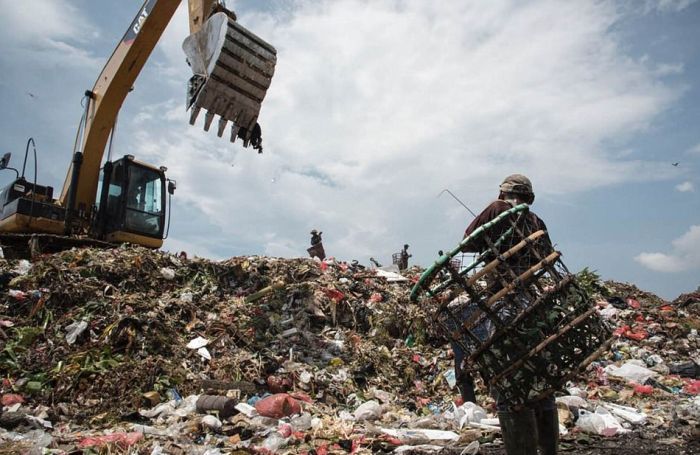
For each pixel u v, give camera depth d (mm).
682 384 6395
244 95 7469
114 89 9812
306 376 5887
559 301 2354
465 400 5098
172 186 10773
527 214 2621
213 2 7848
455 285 2654
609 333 2398
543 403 2494
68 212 9828
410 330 7961
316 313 7816
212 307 7523
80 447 3559
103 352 5633
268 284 8586
